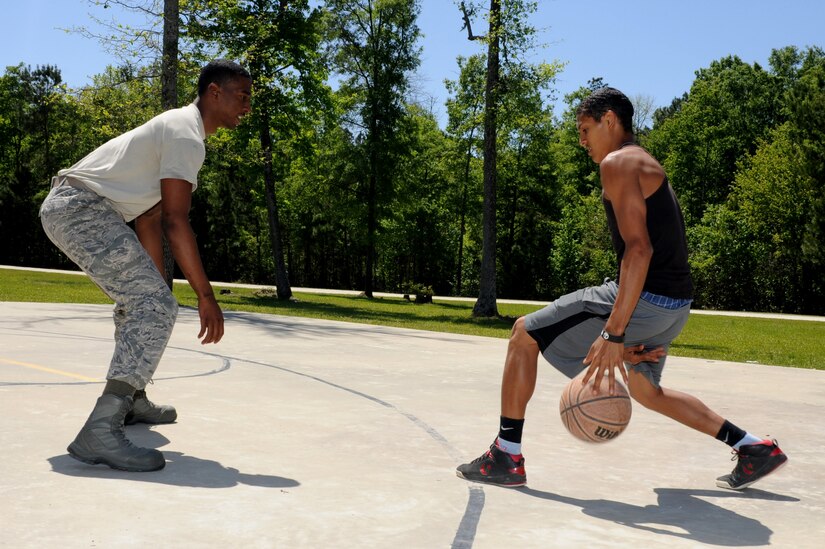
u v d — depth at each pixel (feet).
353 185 120.26
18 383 17.19
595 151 10.95
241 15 74.28
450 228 183.62
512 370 10.84
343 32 112.47
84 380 18.06
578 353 10.73
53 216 11.02
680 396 11.12
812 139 139.13
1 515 8.25
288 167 99.66
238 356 24.94
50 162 184.65
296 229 183.73
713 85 187.21
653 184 10.19
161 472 10.48
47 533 7.72
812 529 9.29
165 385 18.28
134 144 11.18
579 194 187.11
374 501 9.55
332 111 92.79
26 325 32.07
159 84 57.16
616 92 10.81
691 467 12.44
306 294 116.47
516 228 175.01
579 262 168.55
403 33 115.34
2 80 187.11
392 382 20.63
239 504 9.09
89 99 56.24
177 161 10.98
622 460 12.76
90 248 10.94
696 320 93.97
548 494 10.41
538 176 166.09
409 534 8.27
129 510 8.64
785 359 39.65
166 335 11.03
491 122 71.92
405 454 12.36
